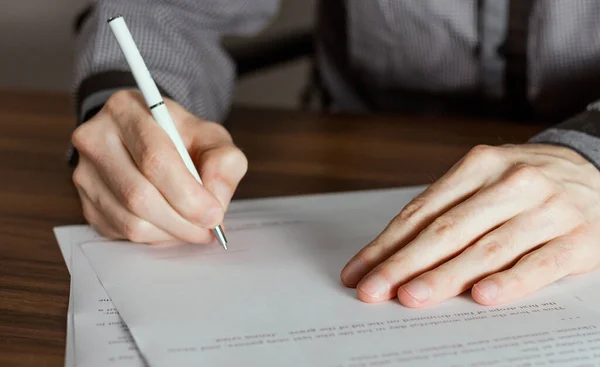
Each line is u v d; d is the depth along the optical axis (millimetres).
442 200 504
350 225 591
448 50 942
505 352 411
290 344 417
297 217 611
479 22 912
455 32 918
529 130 835
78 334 434
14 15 1311
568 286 490
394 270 468
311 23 1411
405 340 421
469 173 516
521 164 519
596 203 525
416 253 474
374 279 466
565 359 405
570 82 897
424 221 497
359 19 972
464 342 420
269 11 949
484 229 489
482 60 935
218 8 878
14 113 906
